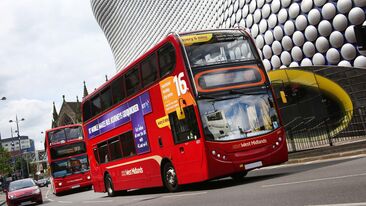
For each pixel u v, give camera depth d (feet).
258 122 40.14
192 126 39.37
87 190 111.45
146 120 47.91
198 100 38.75
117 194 62.28
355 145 51.65
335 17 107.34
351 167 34.88
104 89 58.23
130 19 366.22
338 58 108.68
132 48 363.15
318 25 110.93
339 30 107.14
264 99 41.16
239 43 42.52
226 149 38.32
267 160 39.52
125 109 52.65
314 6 111.55
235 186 39.60
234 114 39.50
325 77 94.58
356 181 25.76
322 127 71.36
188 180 41.37
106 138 59.82
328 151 53.83
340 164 40.06
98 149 63.41
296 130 80.33
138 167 51.39
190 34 41.37
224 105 39.45
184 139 41.04
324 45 110.42
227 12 157.28
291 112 99.66
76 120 339.57
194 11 268.41
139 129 49.65
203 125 38.34
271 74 103.35
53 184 100.68
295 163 58.18
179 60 40.32
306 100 97.45
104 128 60.13
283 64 122.31
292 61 120.06
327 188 25.25
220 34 42.22
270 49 125.70
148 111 47.21
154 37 328.08
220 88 39.81
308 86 96.89
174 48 40.96
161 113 44.57
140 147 49.98
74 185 99.86
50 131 101.60
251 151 39.06
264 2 127.03
